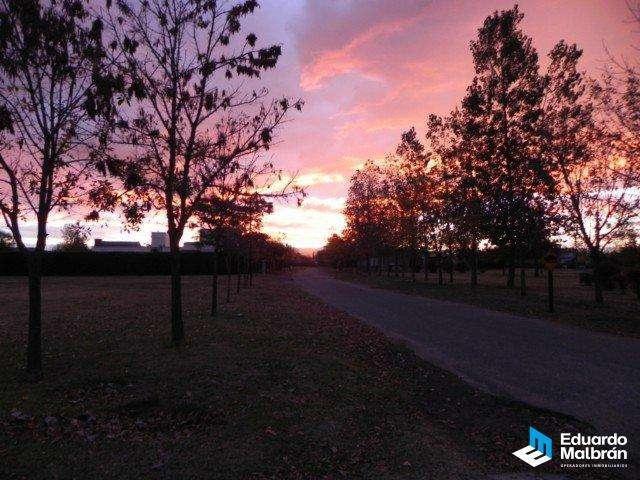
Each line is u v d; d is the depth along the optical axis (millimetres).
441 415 6195
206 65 8727
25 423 5254
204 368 7492
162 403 5996
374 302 20859
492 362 9070
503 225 24484
